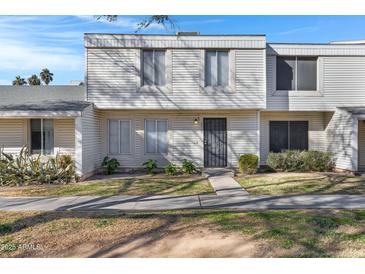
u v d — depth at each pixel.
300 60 15.18
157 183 11.91
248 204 8.32
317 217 6.92
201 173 14.48
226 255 5.05
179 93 13.96
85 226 6.50
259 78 14.06
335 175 13.48
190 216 7.15
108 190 10.54
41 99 14.82
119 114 15.13
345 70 15.18
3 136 14.02
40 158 13.34
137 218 7.03
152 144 15.24
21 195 9.87
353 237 5.72
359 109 14.21
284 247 5.31
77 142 12.48
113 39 13.78
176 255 5.08
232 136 15.13
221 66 14.09
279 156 14.73
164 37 13.80
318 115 16.17
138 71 13.86
